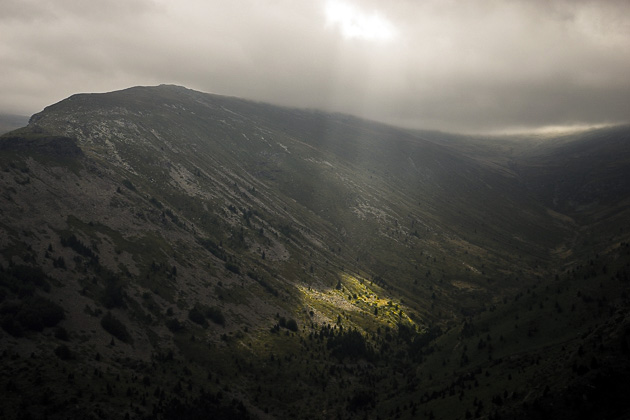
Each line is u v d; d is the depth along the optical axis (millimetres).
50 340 174625
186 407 170500
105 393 157250
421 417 176000
